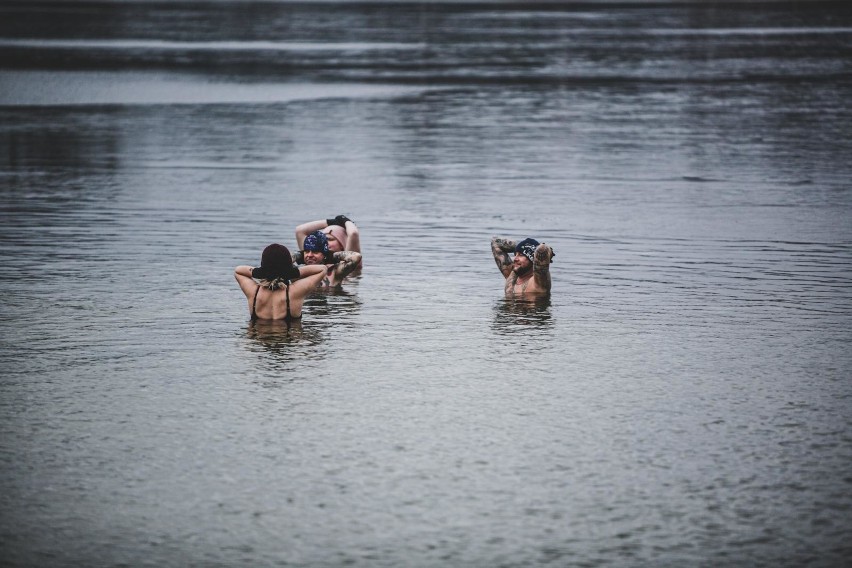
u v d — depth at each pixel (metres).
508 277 18.59
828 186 30.08
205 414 12.15
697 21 109.25
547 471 10.54
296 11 125.00
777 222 24.78
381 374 13.61
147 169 32.97
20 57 69.88
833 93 54.50
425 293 18.17
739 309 16.94
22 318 16.30
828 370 13.71
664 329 15.76
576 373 13.62
